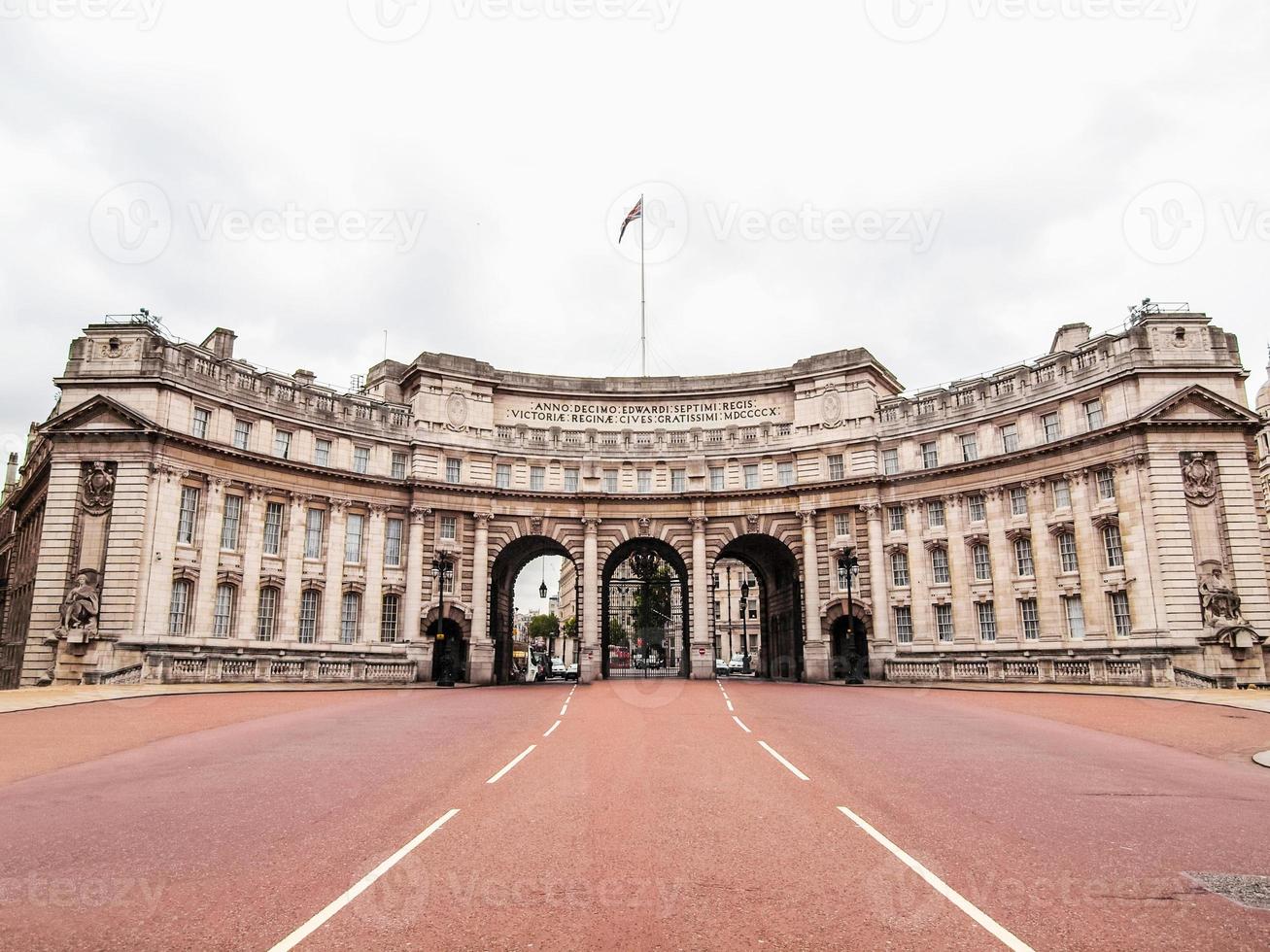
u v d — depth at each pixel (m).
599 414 72.75
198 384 54.78
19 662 64.81
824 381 69.06
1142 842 12.70
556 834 13.15
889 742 23.80
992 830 13.42
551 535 68.88
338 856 12.02
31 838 13.19
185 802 15.74
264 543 58.09
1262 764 21.06
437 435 66.88
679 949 8.62
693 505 69.44
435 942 8.82
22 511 73.94
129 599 49.66
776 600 75.75
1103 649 52.84
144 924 9.38
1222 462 51.41
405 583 64.31
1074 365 56.44
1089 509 54.62
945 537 62.19
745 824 13.79
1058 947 8.64
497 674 70.56
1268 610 49.72
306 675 52.03
